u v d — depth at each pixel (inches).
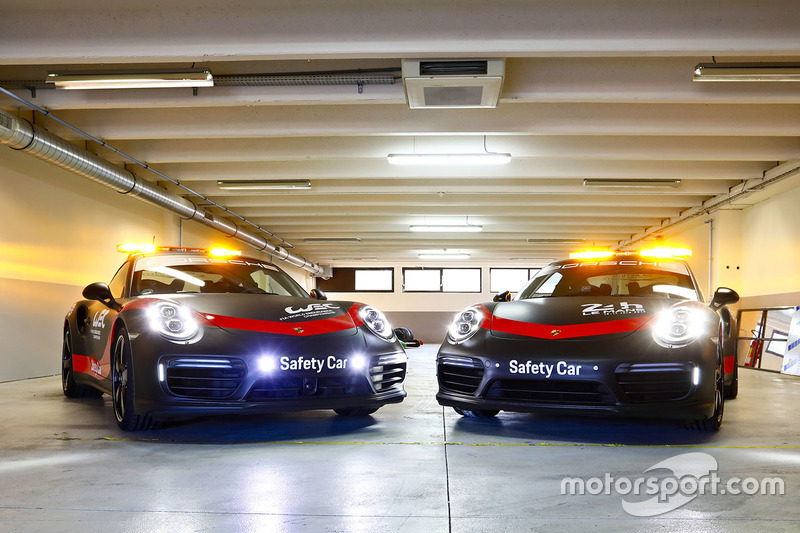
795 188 342.6
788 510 68.7
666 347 111.1
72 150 246.1
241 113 256.1
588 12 176.4
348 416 140.7
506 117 250.4
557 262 171.2
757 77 194.5
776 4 173.8
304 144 295.0
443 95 205.8
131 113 258.5
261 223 491.8
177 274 154.4
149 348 111.8
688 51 175.2
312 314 125.0
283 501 72.1
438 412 148.3
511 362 115.6
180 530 61.7
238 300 126.4
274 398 111.9
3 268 245.8
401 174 332.2
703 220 447.5
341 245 637.9
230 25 179.8
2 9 181.2
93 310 163.8
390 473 85.8
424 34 178.1
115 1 177.6
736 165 332.2
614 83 211.6
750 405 171.2
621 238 580.7
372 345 123.8
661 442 109.9
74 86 204.5
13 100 221.6
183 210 364.5
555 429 123.6
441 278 828.6
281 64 214.7
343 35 179.0
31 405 165.6
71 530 61.7
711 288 424.5
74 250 299.6
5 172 247.8
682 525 63.5
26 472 86.6
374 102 219.0
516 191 370.6
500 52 177.9
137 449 102.8
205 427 125.0
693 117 248.2
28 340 261.6
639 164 329.1
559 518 65.8
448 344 129.6
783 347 346.6
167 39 180.2
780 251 361.7
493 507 69.9
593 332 115.8
